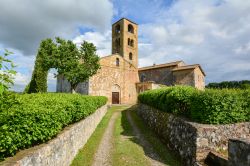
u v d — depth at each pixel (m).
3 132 4.36
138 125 18.42
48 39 23.08
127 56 52.38
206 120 8.16
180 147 9.02
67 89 42.69
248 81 33.12
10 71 4.47
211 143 7.46
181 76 42.72
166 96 12.79
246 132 8.19
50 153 6.07
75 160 8.84
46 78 27.02
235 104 8.34
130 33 54.25
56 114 6.82
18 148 5.18
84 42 25.44
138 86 44.91
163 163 8.53
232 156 5.75
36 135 5.51
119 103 41.44
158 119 14.39
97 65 25.92
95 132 15.35
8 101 5.02
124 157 9.32
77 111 10.38
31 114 5.31
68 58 23.11
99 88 37.84
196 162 7.12
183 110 10.52
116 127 17.48
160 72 47.62
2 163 4.25
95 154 9.93
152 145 11.34
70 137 8.49
